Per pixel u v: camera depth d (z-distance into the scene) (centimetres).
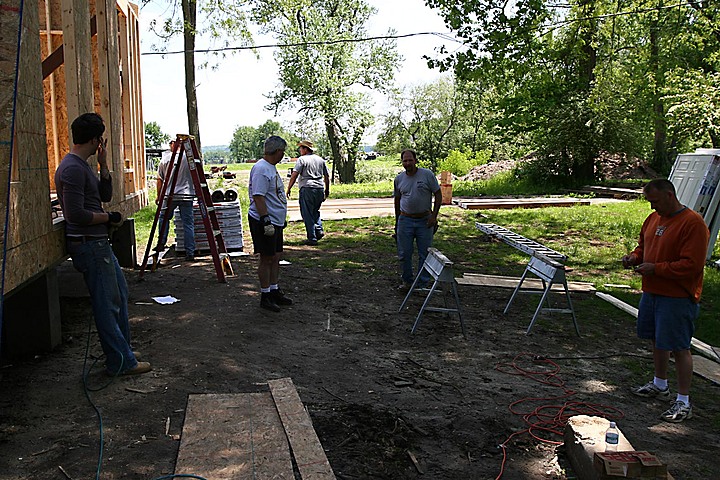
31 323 560
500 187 2706
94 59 812
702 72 2438
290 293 846
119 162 734
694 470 426
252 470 374
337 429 446
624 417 514
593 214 1733
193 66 1961
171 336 623
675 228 518
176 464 376
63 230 519
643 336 551
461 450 439
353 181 4109
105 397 471
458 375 590
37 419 429
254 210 732
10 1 360
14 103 364
